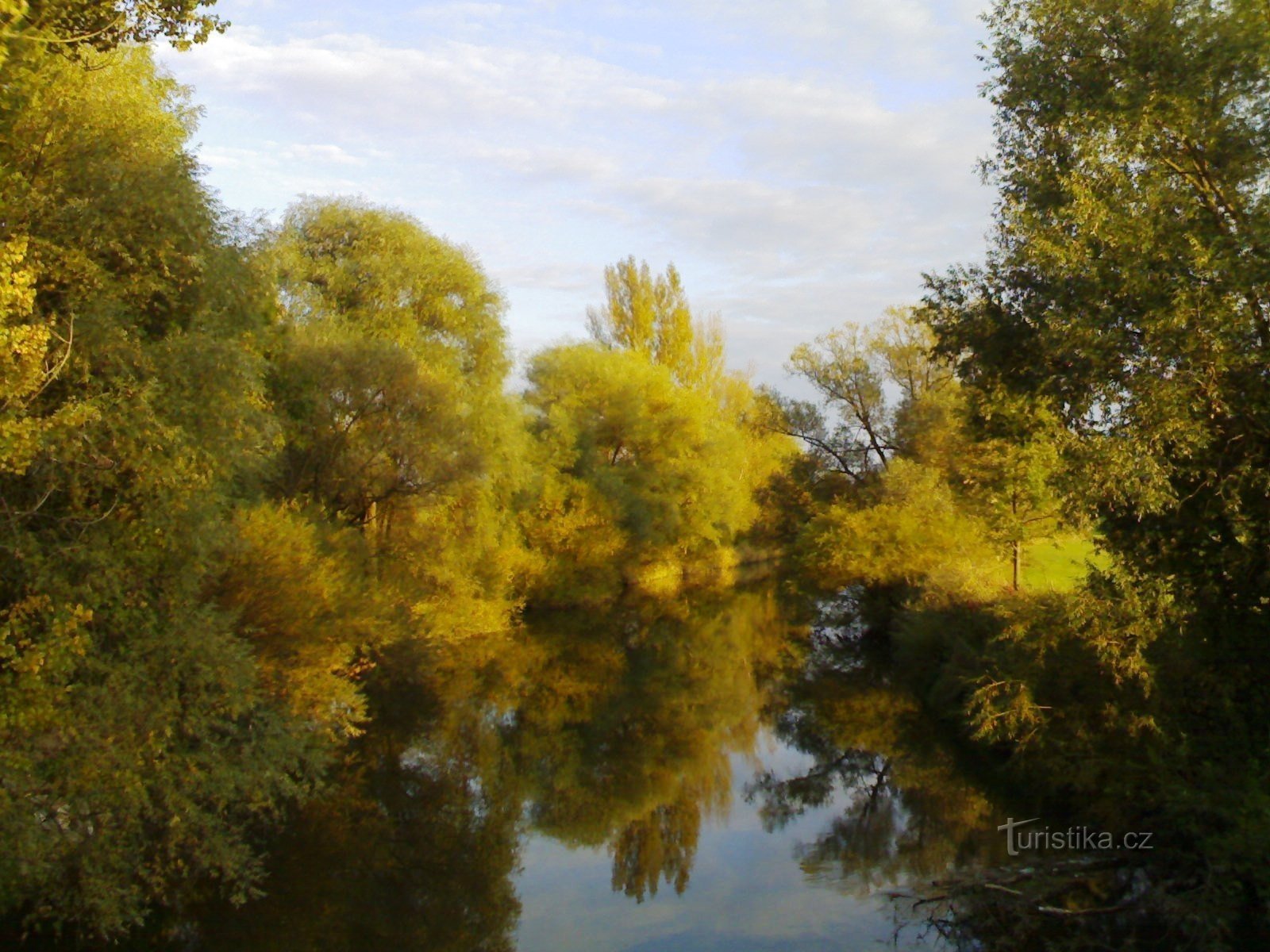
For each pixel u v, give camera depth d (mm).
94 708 8992
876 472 34188
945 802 13766
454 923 10648
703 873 12109
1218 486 10188
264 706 12766
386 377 22188
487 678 23953
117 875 9344
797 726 19719
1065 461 10555
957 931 9477
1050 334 10414
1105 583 11531
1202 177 10352
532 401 38750
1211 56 9844
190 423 10117
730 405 49094
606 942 10008
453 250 26938
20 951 9219
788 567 47594
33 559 8609
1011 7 11891
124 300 9984
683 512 41625
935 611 20781
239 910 10609
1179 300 9117
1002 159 12500
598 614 34531
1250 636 10805
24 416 7980
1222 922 8422
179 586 10102
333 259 25422
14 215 9164
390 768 16531
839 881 11438
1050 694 13305
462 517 25688
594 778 16578
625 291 46656
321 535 18156
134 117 11297
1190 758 10547
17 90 8359
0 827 8117
